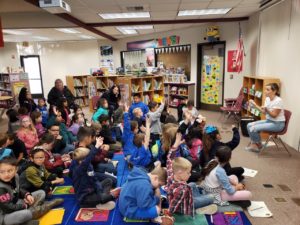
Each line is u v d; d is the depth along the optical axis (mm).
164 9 5934
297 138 4523
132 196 2383
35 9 6562
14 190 2479
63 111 5379
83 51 12461
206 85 8664
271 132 4301
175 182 2492
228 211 2629
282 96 5129
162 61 10211
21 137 3904
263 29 6098
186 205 2457
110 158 4105
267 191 3115
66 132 4660
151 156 3506
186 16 6902
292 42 4676
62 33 9555
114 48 12234
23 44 12250
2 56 12305
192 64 8938
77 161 2805
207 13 6574
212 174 2748
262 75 6199
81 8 5594
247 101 6324
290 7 4727
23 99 6617
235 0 5172
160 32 9922
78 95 10219
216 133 3369
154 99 7438
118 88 6617
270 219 2570
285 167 3809
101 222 2453
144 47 10750
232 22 7445
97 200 2693
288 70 4855
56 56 12508
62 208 2711
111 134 4867
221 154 2795
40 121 4840
